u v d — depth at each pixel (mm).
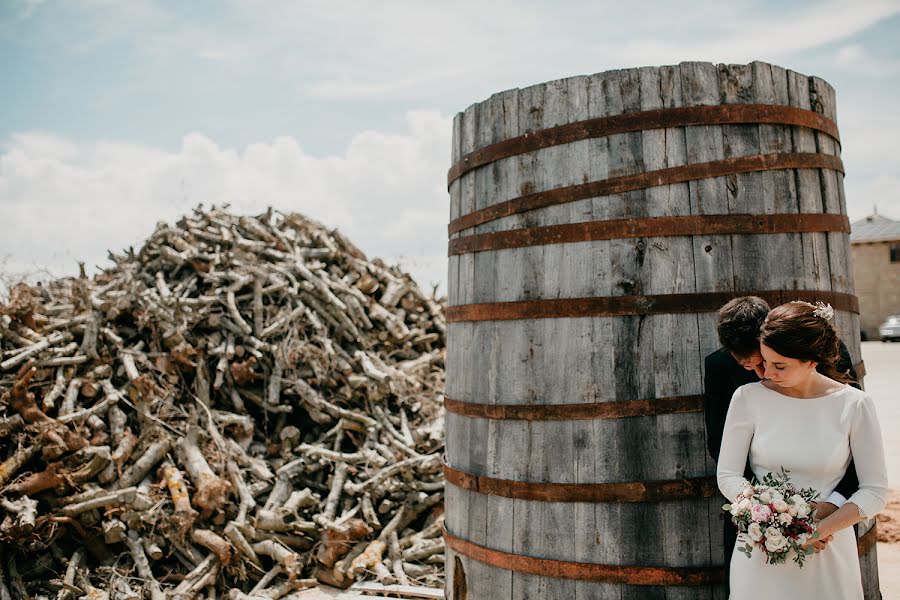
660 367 3482
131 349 7195
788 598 2643
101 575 5598
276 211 9953
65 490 5816
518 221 3805
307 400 7301
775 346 2541
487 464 3816
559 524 3553
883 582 5160
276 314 8008
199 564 5664
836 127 3959
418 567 5926
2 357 6660
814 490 2646
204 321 7660
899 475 7789
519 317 3715
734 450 2791
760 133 3604
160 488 6016
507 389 3750
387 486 6527
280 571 5754
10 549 5516
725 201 3537
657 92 3580
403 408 7891
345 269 9547
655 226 3508
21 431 6031
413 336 9156
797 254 3596
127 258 9039
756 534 2518
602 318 3537
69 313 7777
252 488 6422
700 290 3488
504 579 3697
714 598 3393
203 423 6828
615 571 3439
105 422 6520
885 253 31266
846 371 2961
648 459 3465
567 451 3561
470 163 4059
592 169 3611
